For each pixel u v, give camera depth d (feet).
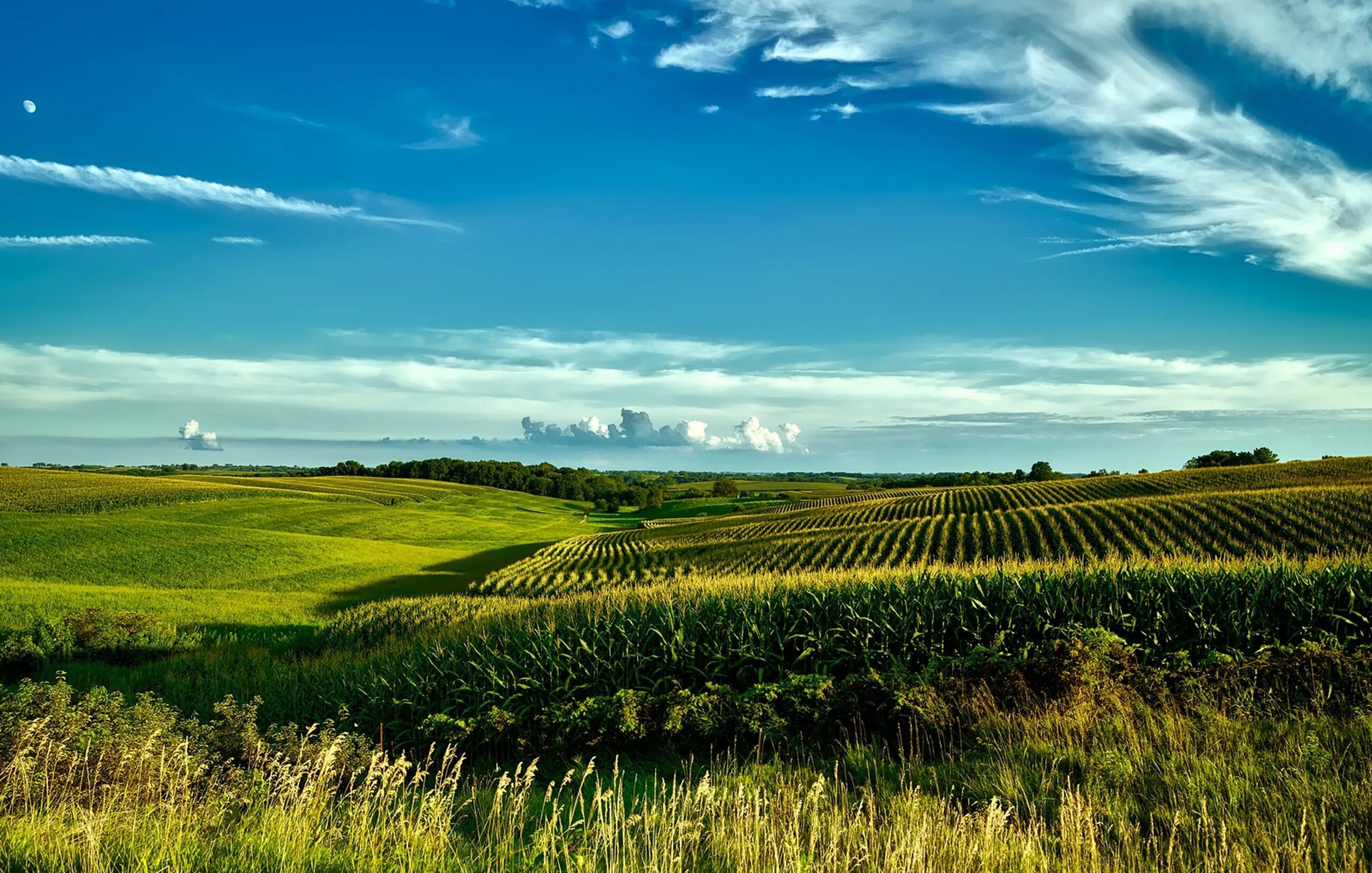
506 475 595.88
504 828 21.01
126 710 30.14
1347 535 117.91
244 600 116.26
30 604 86.74
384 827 18.52
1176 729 23.75
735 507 478.59
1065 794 18.53
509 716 31.35
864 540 169.37
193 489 301.22
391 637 62.75
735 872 15.69
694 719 30.30
